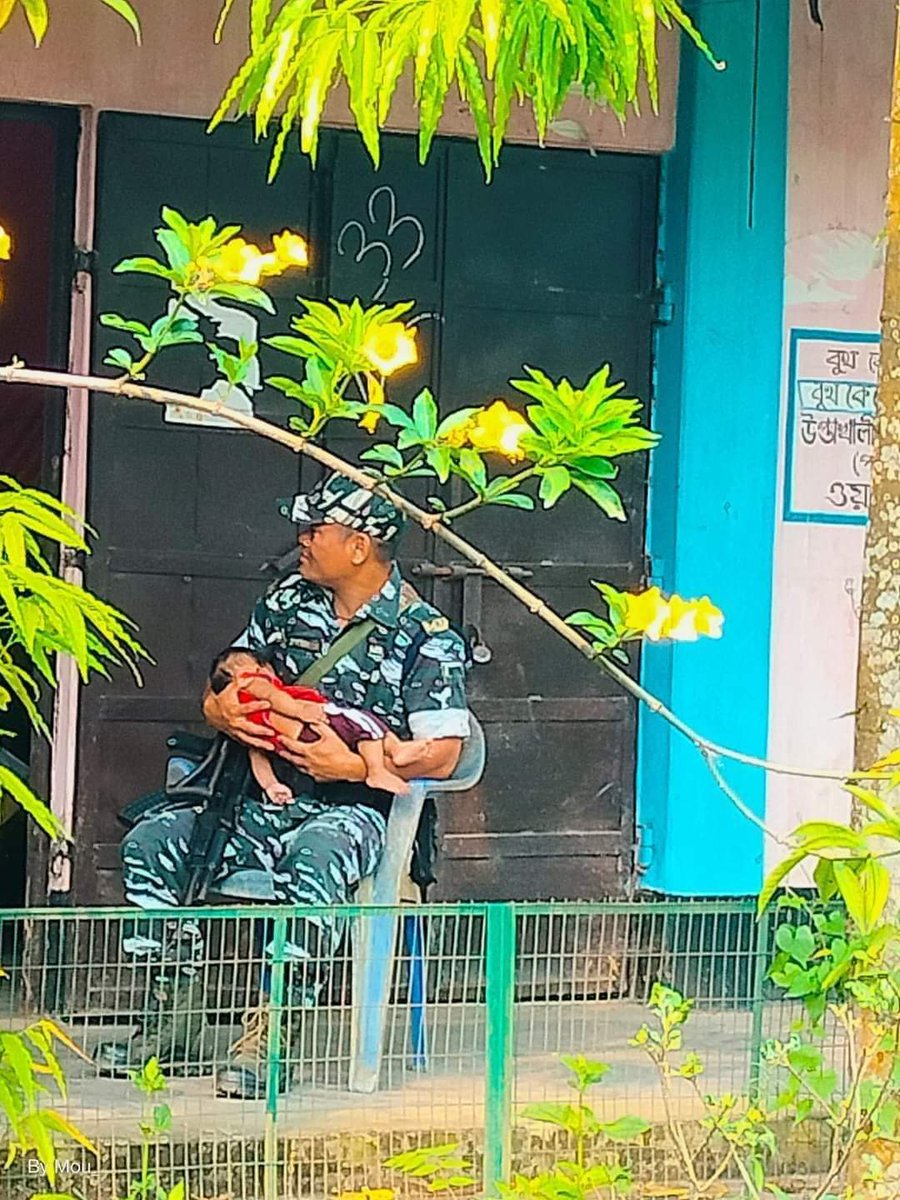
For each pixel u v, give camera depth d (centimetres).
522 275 585
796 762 591
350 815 507
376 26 219
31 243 552
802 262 589
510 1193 335
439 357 579
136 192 554
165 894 506
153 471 560
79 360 551
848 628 595
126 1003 505
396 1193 448
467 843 582
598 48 234
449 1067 472
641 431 245
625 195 591
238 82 229
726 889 586
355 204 570
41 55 540
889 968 330
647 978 502
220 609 566
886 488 338
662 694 589
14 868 601
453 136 575
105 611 240
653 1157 458
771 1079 424
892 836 265
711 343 586
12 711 588
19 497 241
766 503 589
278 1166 445
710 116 583
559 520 589
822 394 592
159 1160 441
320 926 449
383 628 525
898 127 334
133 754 559
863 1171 338
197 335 258
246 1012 432
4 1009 499
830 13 587
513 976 407
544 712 589
